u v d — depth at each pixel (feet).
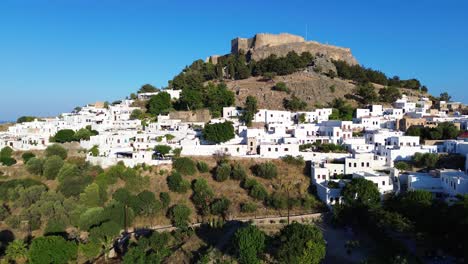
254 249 265.54
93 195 394.11
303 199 386.11
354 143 486.38
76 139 543.80
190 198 410.72
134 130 587.27
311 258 244.63
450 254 260.21
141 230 371.97
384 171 405.59
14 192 404.98
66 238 349.82
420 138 488.44
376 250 283.18
